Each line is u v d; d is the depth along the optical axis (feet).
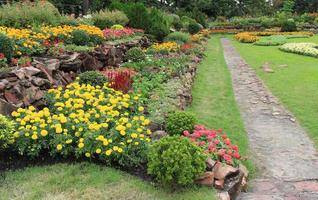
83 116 18.40
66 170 16.08
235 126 25.53
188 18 105.60
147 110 22.88
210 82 40.19
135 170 16.53
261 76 43.91
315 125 25.96
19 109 18.07
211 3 171.63
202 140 18.62
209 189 15.21
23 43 29.01
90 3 106.93
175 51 52.19
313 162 20.11
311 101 32.12
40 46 30.50
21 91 20.68
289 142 23.04
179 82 31.68
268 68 48.91
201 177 15.52
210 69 48.67
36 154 16.56
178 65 38.24
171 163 14.62
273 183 17.61
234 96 34.65
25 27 39.42
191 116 20.83
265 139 23.57
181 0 170.19
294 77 42.42
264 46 79.46
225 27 135.44
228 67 51.08
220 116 27.61
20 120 17.35
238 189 15.97
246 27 132.26
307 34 102.37
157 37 63.87
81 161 16.98
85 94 21.25
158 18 66.13
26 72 22.93
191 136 18.70
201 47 67.10
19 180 15.29
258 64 52.80
